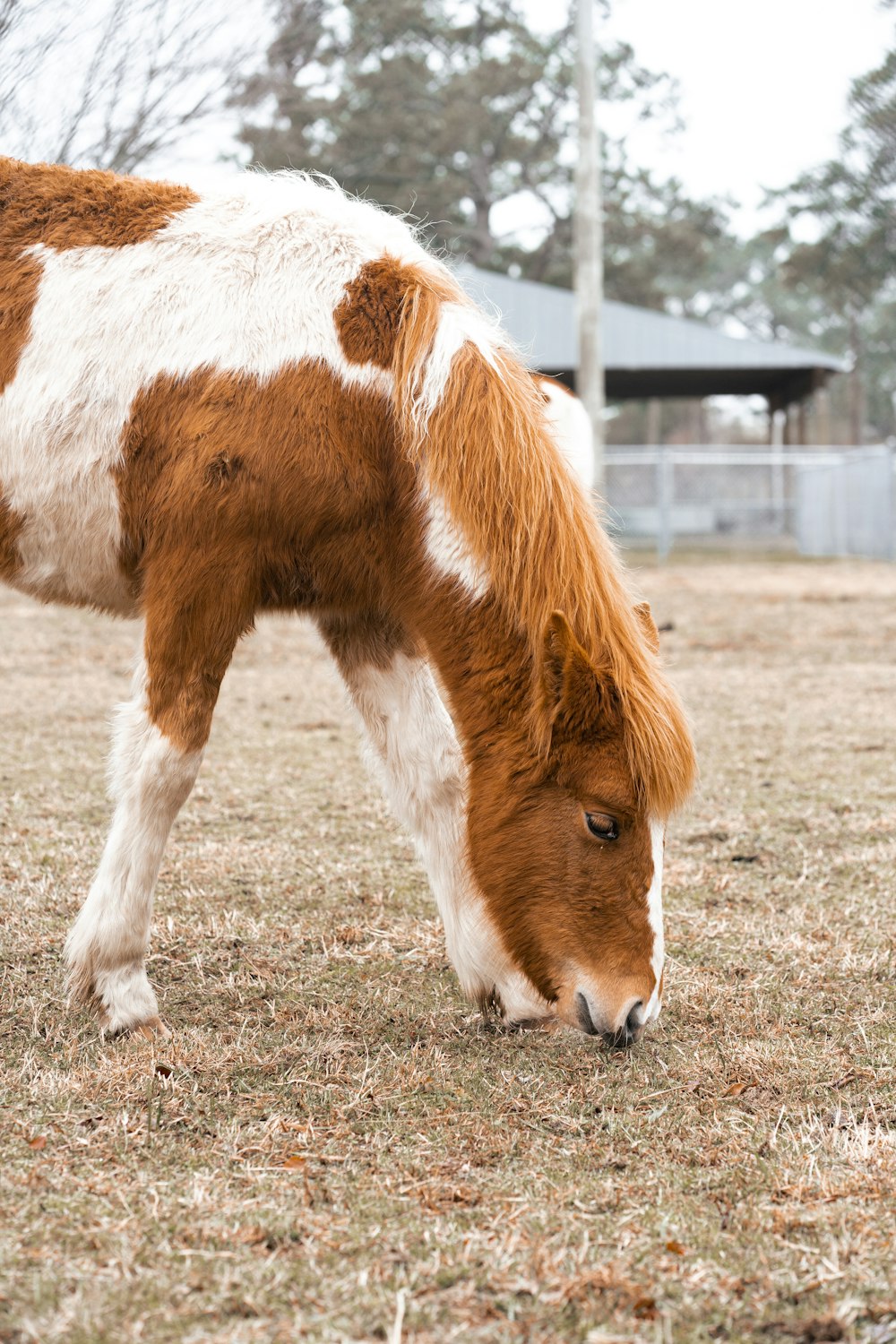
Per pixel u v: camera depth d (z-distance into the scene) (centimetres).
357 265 288
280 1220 199
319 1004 298
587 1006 253
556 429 302
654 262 4691
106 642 926
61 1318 171
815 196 3769
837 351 6084
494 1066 266
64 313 286
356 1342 168
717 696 735
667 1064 268
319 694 736
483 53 3562
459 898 286
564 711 249
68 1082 248
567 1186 213
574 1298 178
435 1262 187
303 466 269
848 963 323
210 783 514
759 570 1711
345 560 282
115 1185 209
